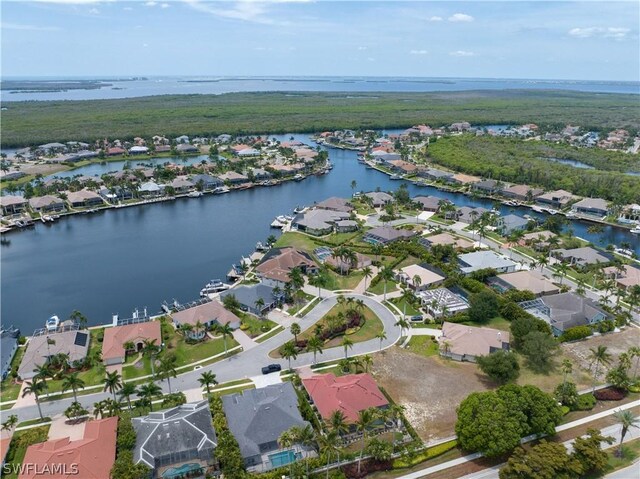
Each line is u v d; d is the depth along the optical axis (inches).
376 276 6717.5
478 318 5600.4
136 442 3577.8
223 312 5551.2
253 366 4773.6
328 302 6097.4
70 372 4704.7
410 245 7721.5
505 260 7165.4
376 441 3558.1
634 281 6471.5
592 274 6884.8
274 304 5969.5
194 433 3644.2
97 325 5644.7
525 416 3688.5
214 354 4985.2
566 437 3823.8
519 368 4734.3
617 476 3422.7
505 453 3644.2
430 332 5398.6
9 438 3737.7
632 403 4264.3
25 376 4591.5
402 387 4461.1
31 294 6471.5
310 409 4047.7
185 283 6825.8
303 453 3673.7
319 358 4896.7
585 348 5118.1
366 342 5206.7
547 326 5226.4
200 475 3535.9
